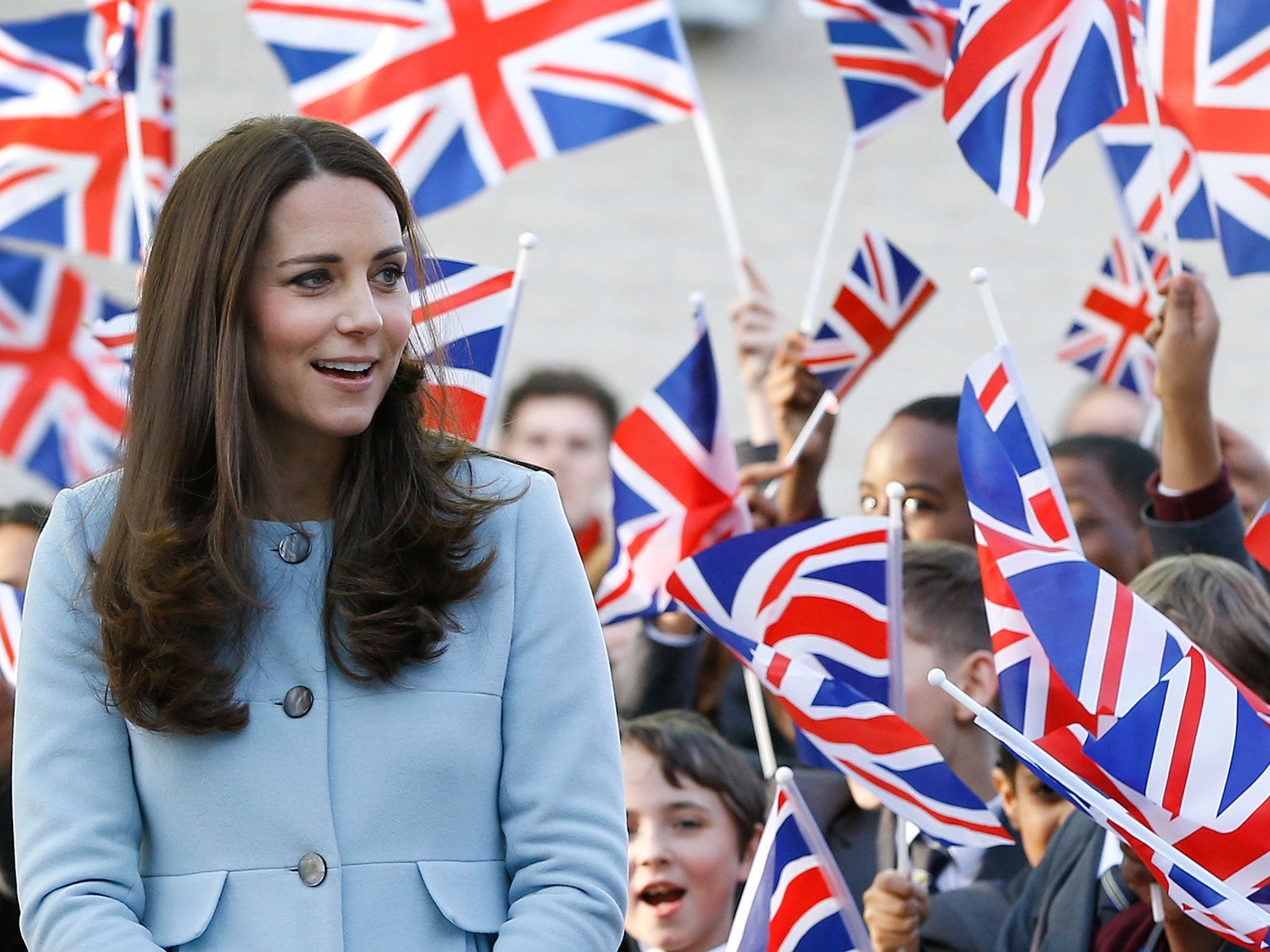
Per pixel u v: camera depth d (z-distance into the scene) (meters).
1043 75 10.33
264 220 5.66
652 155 27.31
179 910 5.57
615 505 11.66
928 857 10.16
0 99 14.28
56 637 5.79
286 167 5.68
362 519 5.85
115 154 14.24
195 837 5.63
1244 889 7.57
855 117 13.20
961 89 10.28
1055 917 8.68
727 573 9.25
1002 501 8.44
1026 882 9.41
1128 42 10.45
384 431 5.97
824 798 10.61
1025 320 27.00
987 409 8.64
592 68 12.83
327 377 5.68
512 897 5.78
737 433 26.72
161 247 5.82
